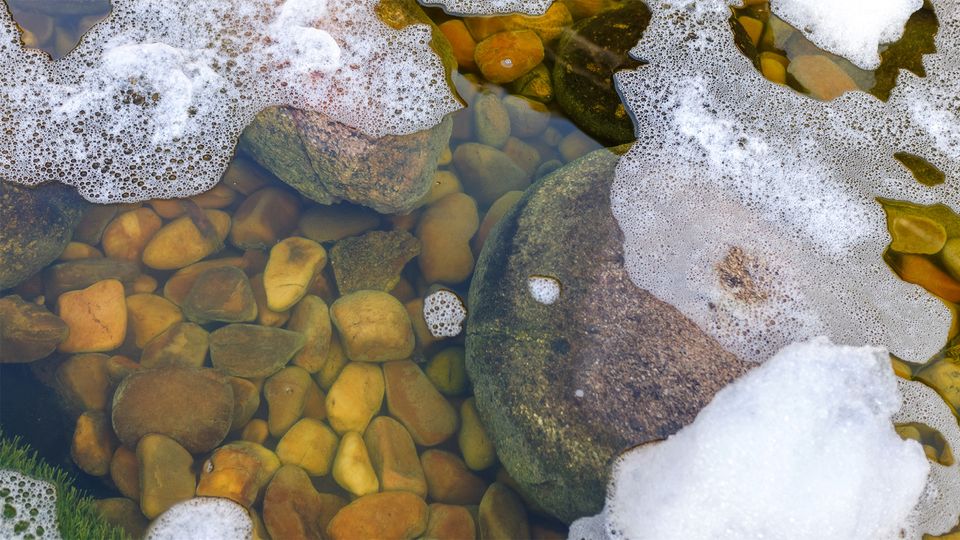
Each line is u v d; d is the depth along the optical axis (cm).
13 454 110
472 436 114
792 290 118
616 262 116
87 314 115
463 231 121
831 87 126
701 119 125
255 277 118
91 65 123
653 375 111
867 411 113
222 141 122
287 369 115
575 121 125
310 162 121
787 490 109
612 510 109
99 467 110
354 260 119
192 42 124
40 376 112
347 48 125
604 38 126
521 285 115
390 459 112
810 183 123
